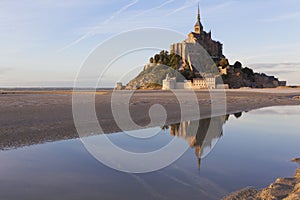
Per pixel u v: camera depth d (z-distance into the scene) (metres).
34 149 7.51
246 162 6.37
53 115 14.80
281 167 5.96
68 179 5.13
